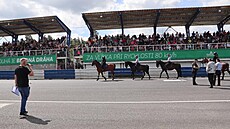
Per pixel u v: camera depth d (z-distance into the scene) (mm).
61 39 41500
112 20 34219
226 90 14211
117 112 8773
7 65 34281
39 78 29984
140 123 7191
